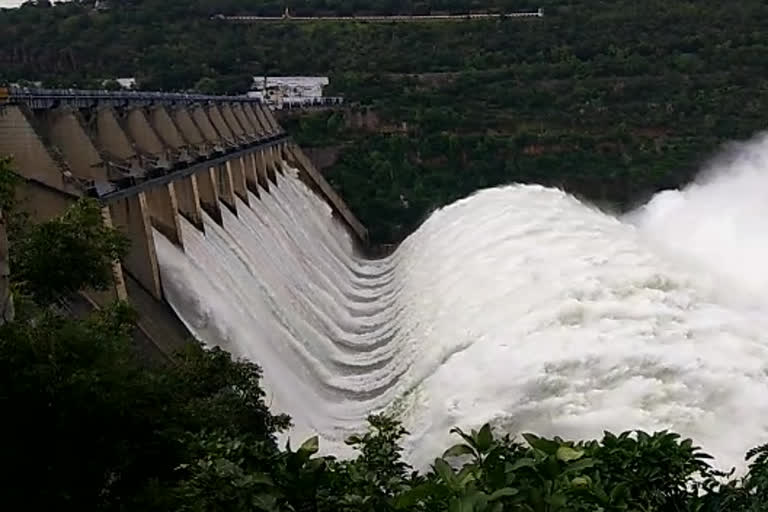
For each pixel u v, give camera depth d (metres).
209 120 70.69
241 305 48.34
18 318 22.16
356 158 107.00
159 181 46.59
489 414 31.83
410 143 110.38
